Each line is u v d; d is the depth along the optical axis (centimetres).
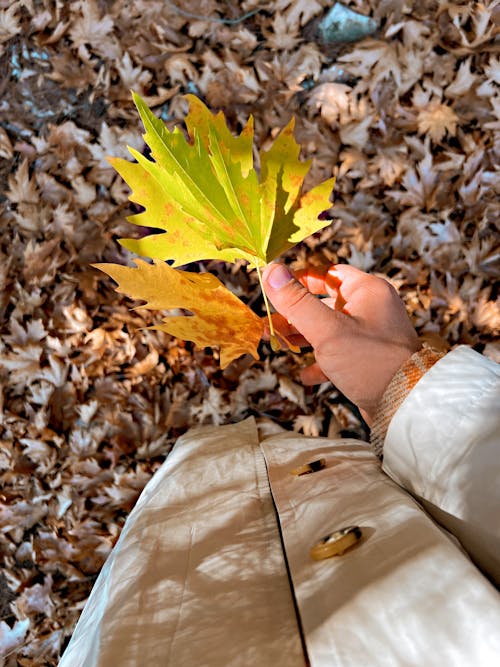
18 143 70
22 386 71
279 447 51
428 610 25
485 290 70
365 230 70
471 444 32
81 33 68
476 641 24
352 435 70
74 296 71
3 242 70
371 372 38
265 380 71
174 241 38
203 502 41
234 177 33
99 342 71
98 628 28
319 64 68
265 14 69
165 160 31
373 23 68
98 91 70
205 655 26
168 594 30
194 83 69
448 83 69
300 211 40
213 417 71
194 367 71
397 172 70
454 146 70
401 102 70
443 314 71
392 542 29
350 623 25
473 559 32
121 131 69
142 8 68
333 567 29
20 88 70
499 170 69
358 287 42
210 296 39
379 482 37
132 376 71
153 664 25
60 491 71
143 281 37
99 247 70
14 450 71
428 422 34
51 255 70
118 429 71
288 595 30
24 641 70
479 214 70
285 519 35
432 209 70
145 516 40
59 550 71
